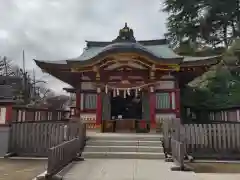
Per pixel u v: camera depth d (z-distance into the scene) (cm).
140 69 1669
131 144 1140
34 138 1083
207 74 2428
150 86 1644
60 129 1064
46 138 1073
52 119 2008
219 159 1070
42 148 1072
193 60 1634
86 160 959
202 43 3098
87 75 1747
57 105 3172
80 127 1091
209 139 1102
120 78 1681
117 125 1644
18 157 1048
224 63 2462
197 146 1100
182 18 3189
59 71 1744
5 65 4078
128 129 1630
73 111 1812
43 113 1772
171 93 1683
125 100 1998
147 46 2127
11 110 1105
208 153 1092
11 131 1097
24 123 1102
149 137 1220
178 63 1539
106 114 1775
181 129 1109
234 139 1091
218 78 2370
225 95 2228
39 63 1644
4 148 1074
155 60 1528
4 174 736
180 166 786
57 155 716
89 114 1712
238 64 2452
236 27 3028
